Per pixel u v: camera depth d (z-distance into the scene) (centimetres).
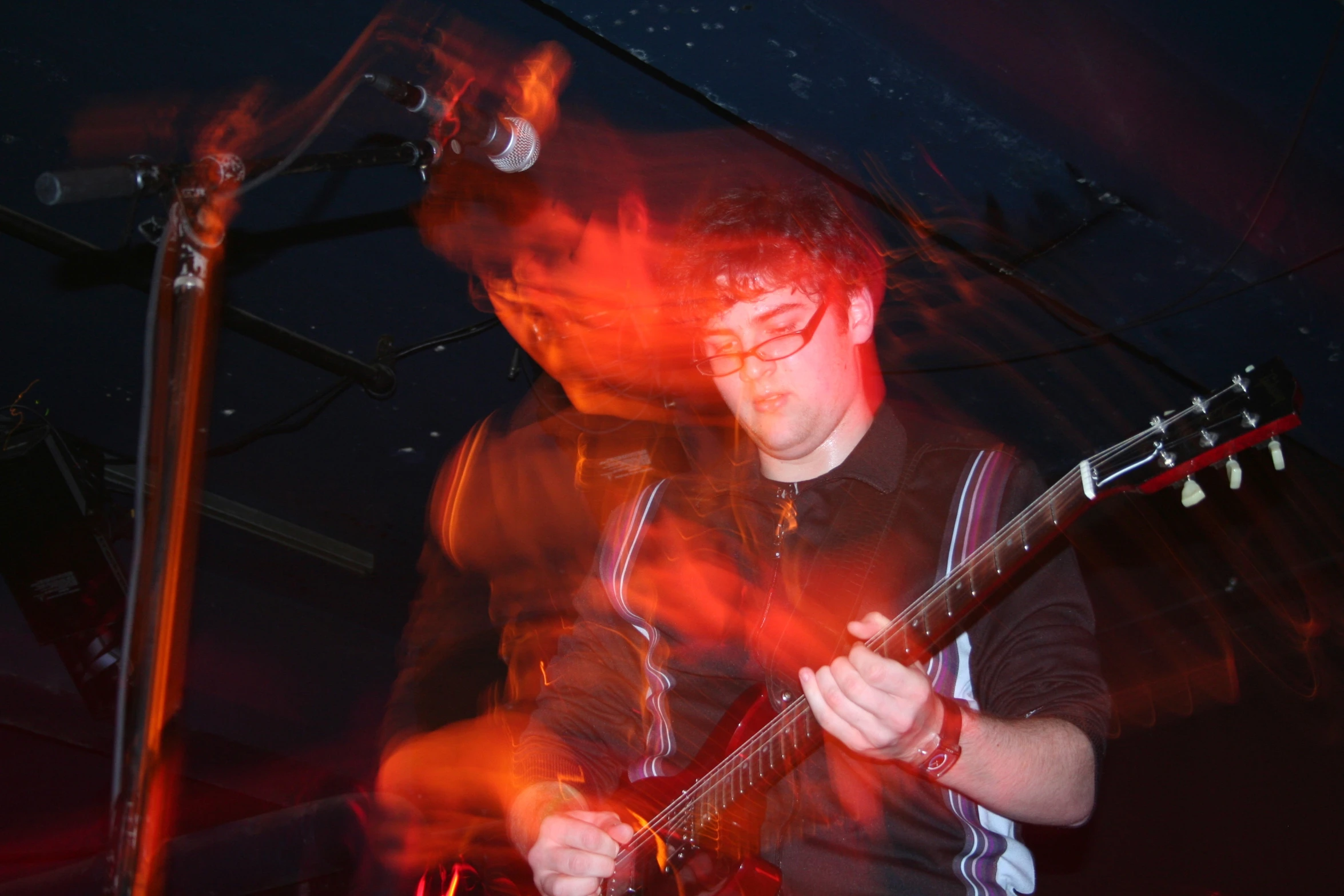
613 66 238
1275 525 338
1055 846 361
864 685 124
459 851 299
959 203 254
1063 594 147
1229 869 335
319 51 245
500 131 158
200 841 291
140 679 116
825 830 154
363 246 295
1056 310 284
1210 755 353
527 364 311
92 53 251
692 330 167
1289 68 221
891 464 166
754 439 169
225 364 337
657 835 161
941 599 146
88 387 350
